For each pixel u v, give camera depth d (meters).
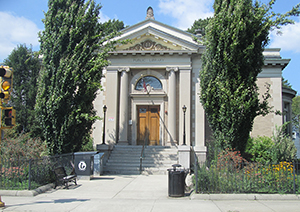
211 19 11.76
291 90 23.62
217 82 11.08
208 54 11.74
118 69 20.36
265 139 17.48
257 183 9.20
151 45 20.34
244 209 7.64
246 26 10.75
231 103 10.65
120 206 8.14
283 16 10.89
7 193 9.56
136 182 12.82
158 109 20.77
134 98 20.58
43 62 13.48
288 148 15.32
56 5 13.97
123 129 19.80
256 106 10.95
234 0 11.02
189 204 8.29
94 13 14.21
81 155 13.57
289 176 9.32
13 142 13.49
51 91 13.16
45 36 13.82
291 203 8.31
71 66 13.28
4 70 8.30
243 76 11.06
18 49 20.39
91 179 13.67
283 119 23.09
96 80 14.52
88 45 14.01
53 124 13.20
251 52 10.68
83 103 13.66
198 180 9.30
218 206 7.99
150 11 22.98
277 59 20.86
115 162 17.08
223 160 10.20
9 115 8.36
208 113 11.71
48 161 11.38
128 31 21.14
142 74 20.56
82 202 8.66
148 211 7.57
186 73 19.92
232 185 9.18
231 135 10.98
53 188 11.01
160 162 16.88
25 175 10.27
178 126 19.91
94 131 20.09
